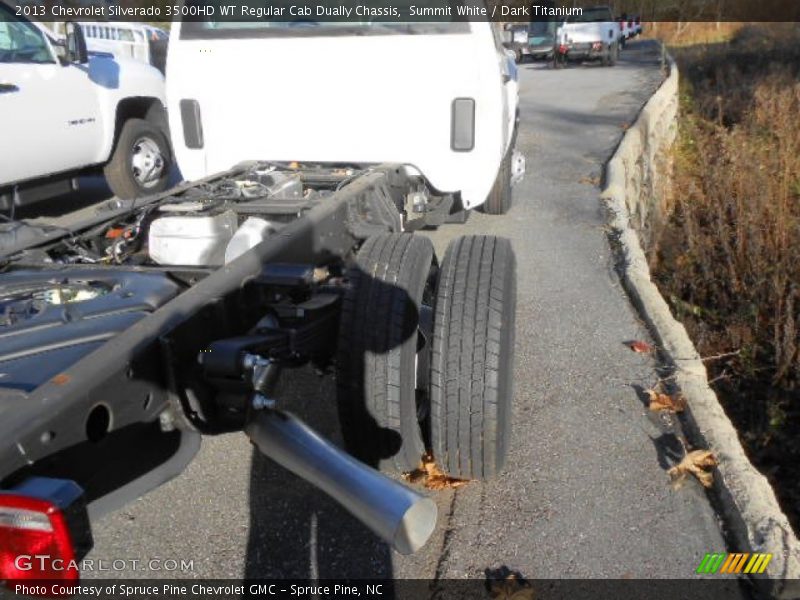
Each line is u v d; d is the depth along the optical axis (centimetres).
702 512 309
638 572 279
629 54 2817
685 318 654
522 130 1244
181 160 555
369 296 301
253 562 294
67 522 161
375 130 514
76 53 712
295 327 273
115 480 213
